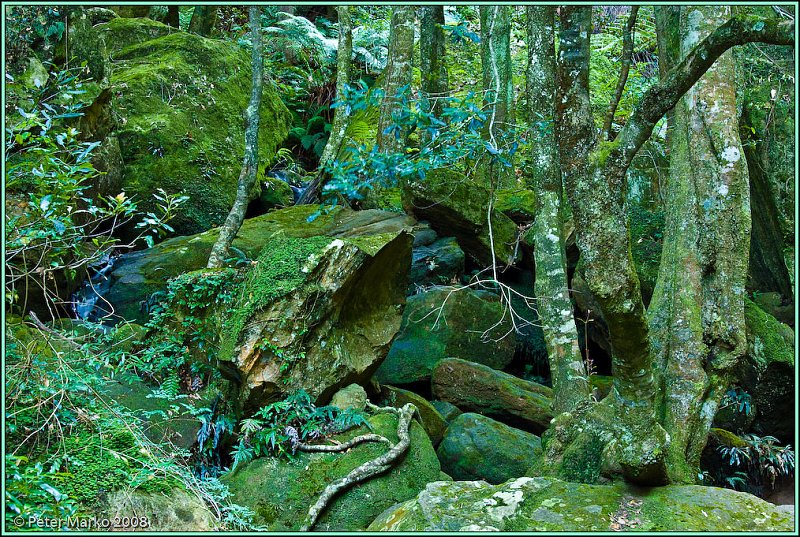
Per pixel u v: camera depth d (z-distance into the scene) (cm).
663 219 763
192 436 480
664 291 515
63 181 420
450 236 814
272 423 480
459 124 475
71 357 473
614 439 408
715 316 485
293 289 486
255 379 475
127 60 948
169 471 404
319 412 482
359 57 1280
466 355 704
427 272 768
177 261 718
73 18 667
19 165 438
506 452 541
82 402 427
